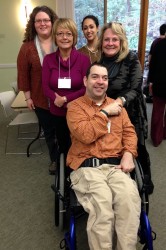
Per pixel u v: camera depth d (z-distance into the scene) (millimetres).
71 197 1537
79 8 5004
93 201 1390
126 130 1711
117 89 1856
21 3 5016
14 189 2354
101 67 1610
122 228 1304
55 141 2219
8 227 1910
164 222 1916
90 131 1545
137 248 1619
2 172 2633
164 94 2852
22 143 3258
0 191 2326
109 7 4895
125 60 1831
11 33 5230
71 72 1973
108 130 1617
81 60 1999
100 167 1569
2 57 5406
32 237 1814
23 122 2879
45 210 2074
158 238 1772
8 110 3006
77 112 1640
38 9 2125
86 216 1944
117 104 1644
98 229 1276
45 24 2092
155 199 2158
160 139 3107
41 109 2277
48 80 2012
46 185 2396
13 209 2094
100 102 1700
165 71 2777
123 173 1549
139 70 1846
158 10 4695
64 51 1960
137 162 1748
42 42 2170
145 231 1391
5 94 3033
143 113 1927
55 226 1898
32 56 2131
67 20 1889
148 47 4969
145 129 1904
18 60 2193
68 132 2043
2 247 1740
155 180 2418
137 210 1369
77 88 2000
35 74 2188
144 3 4555
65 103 1960
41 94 2225
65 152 1911
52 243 1758
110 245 1250
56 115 2064
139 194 1511
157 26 4812
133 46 5051
